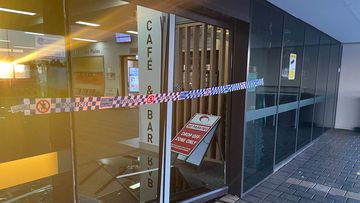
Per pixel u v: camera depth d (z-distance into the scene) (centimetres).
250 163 304
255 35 286
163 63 211
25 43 128
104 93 968
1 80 124
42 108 133
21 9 125
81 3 504
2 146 126
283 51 363
